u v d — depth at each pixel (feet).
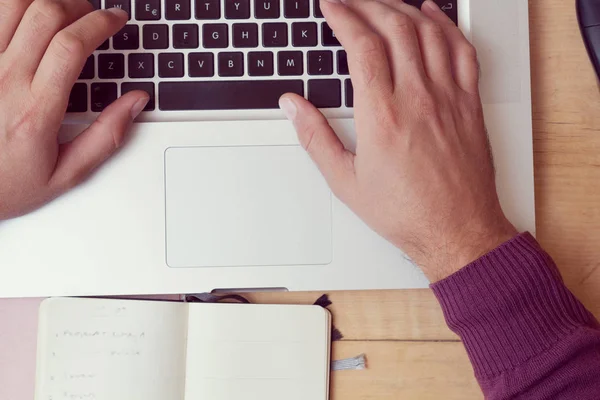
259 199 1.81
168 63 1.77
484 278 1.60
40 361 1.90
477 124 1.75
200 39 1.77
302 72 1.79
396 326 1.97
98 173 1.78
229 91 1.78
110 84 1.77
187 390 1.93
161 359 1.92
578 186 1.95
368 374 1.96
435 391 1.96
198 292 1.81
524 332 1.57
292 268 1.82
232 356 1.93
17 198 1.70
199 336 1.93
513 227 1.74
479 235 1.67
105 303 1.92
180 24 1.77
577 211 1.95
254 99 1.79
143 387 1.91
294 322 1.94
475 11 1.81
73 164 1.71
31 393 1.95
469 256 1.66
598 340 1.56
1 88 1.65
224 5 1.77
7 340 1.95
